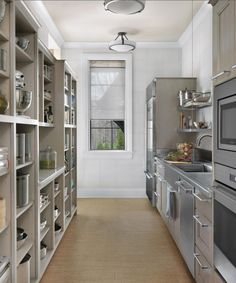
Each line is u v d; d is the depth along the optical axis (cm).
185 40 550
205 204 214
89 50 585
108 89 593
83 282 256
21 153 230
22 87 234
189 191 258
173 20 463
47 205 300
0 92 191
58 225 366
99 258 306
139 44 580
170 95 489
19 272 221
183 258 295
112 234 379
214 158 200
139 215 466
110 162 590
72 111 468
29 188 247
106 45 584
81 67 582
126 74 586
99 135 597
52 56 354
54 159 350
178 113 490
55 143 369
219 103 190
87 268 283
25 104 230
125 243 348
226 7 175
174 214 325
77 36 539
